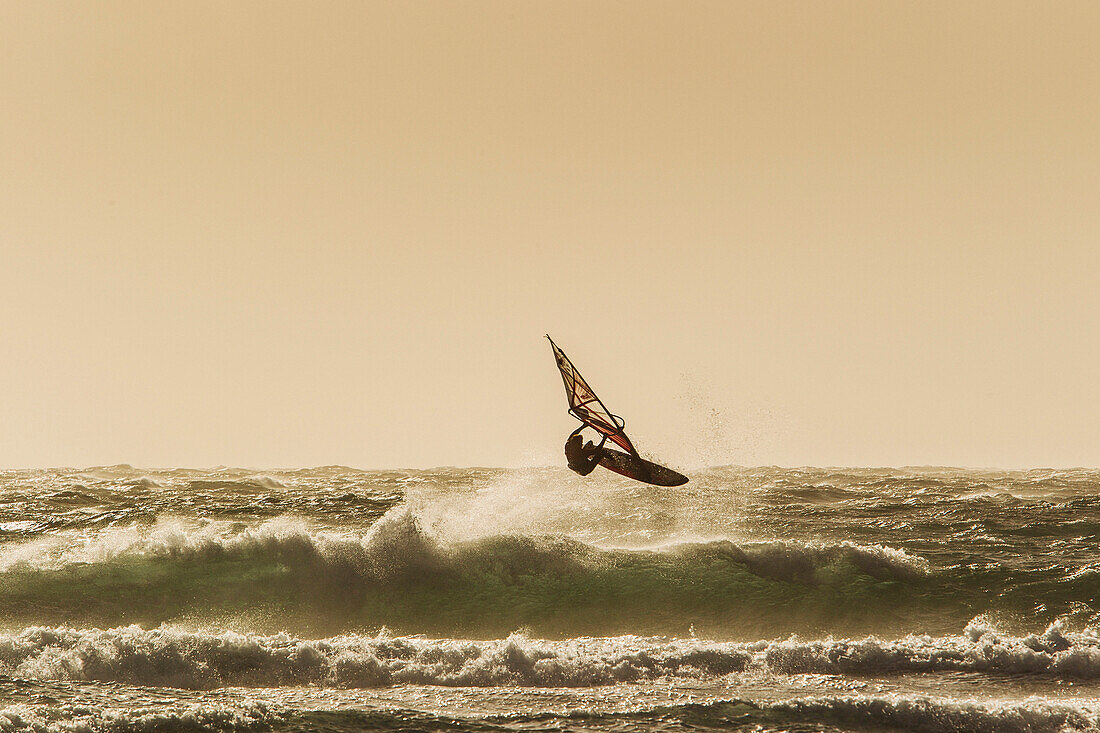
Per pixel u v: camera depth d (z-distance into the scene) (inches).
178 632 2119.8
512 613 2696.9
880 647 2164.1
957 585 2881.4
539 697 1852.9
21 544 3257.9
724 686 1942.7
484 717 1722.4
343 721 1685.5
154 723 1622.8
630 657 2094.0
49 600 2578.7
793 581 2920.8
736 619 2659.9
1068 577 2906.0
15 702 1697.8
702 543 3186.5
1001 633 2484.0
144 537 3078.2
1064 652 2143.2
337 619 2637.8
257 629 2518.5
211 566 2837.1
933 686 1979.6
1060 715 1758.1
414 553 2979.8
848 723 1717.5
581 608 2736.2
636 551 3132.4
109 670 1913.1
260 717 1681.8
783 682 1979.6
